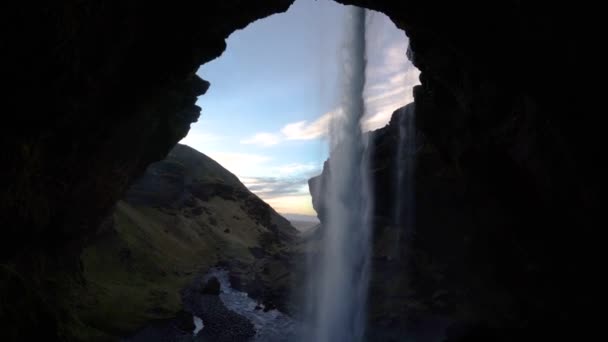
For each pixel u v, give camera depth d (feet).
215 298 148.36
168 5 58.75
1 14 35.27
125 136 85.15
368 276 129.18
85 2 41.93
